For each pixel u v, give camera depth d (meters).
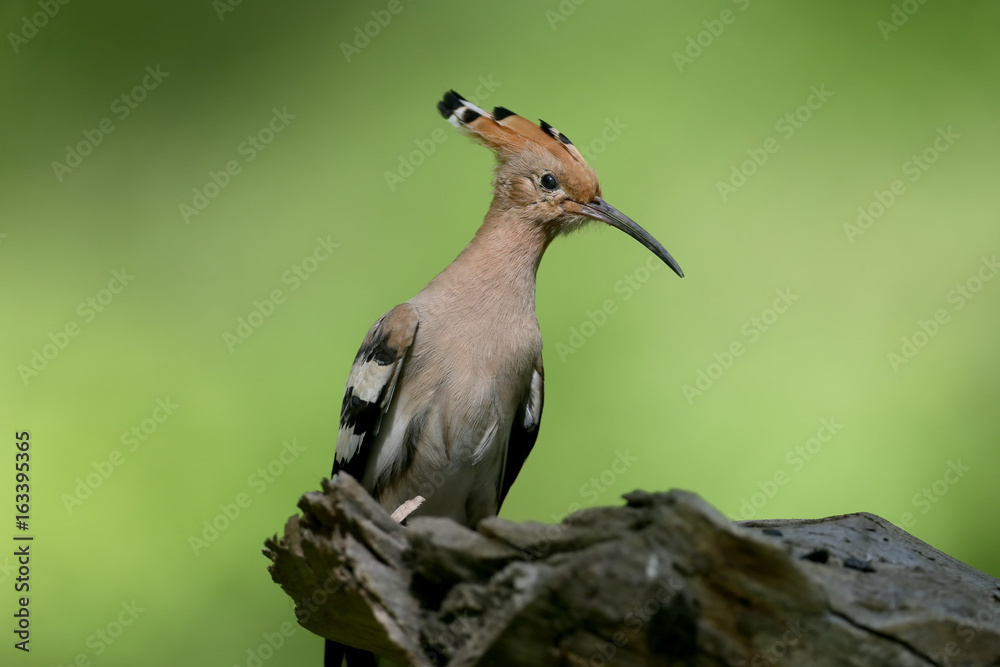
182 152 12.44
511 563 4.29
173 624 9.97
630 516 4.16
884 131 12.27
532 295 7.63
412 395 7.17
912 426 10.95
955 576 4.75
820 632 4.00
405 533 4.80
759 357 11.37
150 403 11.14
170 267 11.92
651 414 11.09
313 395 11.17
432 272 11.74
